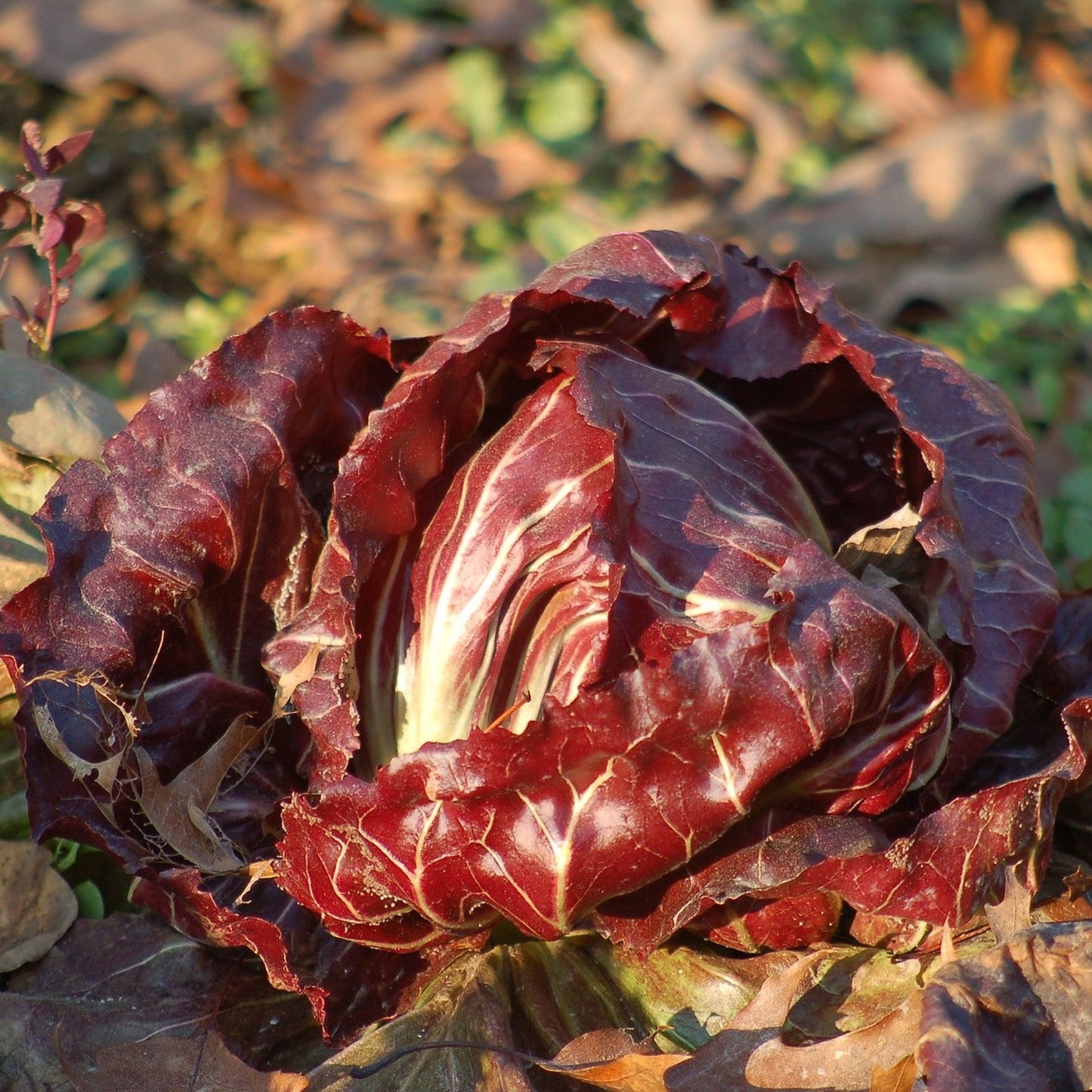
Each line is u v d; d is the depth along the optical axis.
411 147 9.05
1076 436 6.80
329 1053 3.79
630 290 3.82
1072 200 8.34
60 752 3.63
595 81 9.45
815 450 4.48
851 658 3.32
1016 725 4.17
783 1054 3.40
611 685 3.25
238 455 3.88
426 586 3.76
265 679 4.07
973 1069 3.11
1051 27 10.42
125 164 8.45
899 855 3.49
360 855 3.50
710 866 3.52
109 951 4.00
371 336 4.13
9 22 8.66
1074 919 3.76
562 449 3.69
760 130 9.16
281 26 9.21
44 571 4.32
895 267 8.23
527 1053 3.57
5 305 6.14
